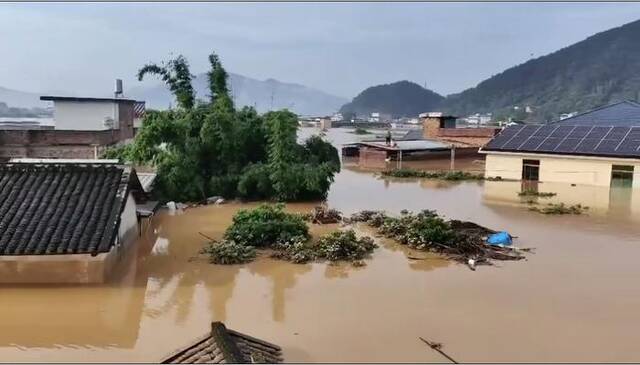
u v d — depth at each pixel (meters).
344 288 11.51
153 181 20.09
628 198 23.02
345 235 14.27
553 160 27.34
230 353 6.62
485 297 10.95
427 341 8.89
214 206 20.91
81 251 10.60
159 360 8.23
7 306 10.23
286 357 8.28
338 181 28.42
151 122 21.69
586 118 34.81
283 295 11.09
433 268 12.94
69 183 12.36
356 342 8.85
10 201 11.72
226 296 11.03
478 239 15.08
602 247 14.82
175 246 14.77
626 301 10.73
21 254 10.45
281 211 16.09
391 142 37.81
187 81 24.06
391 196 23.62
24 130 23.88
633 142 25.98
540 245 15.02
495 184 27.30
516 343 8.84
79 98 31.31
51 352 8.53
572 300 10.77
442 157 38.09
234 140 22.30
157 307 10.39
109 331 9.30
